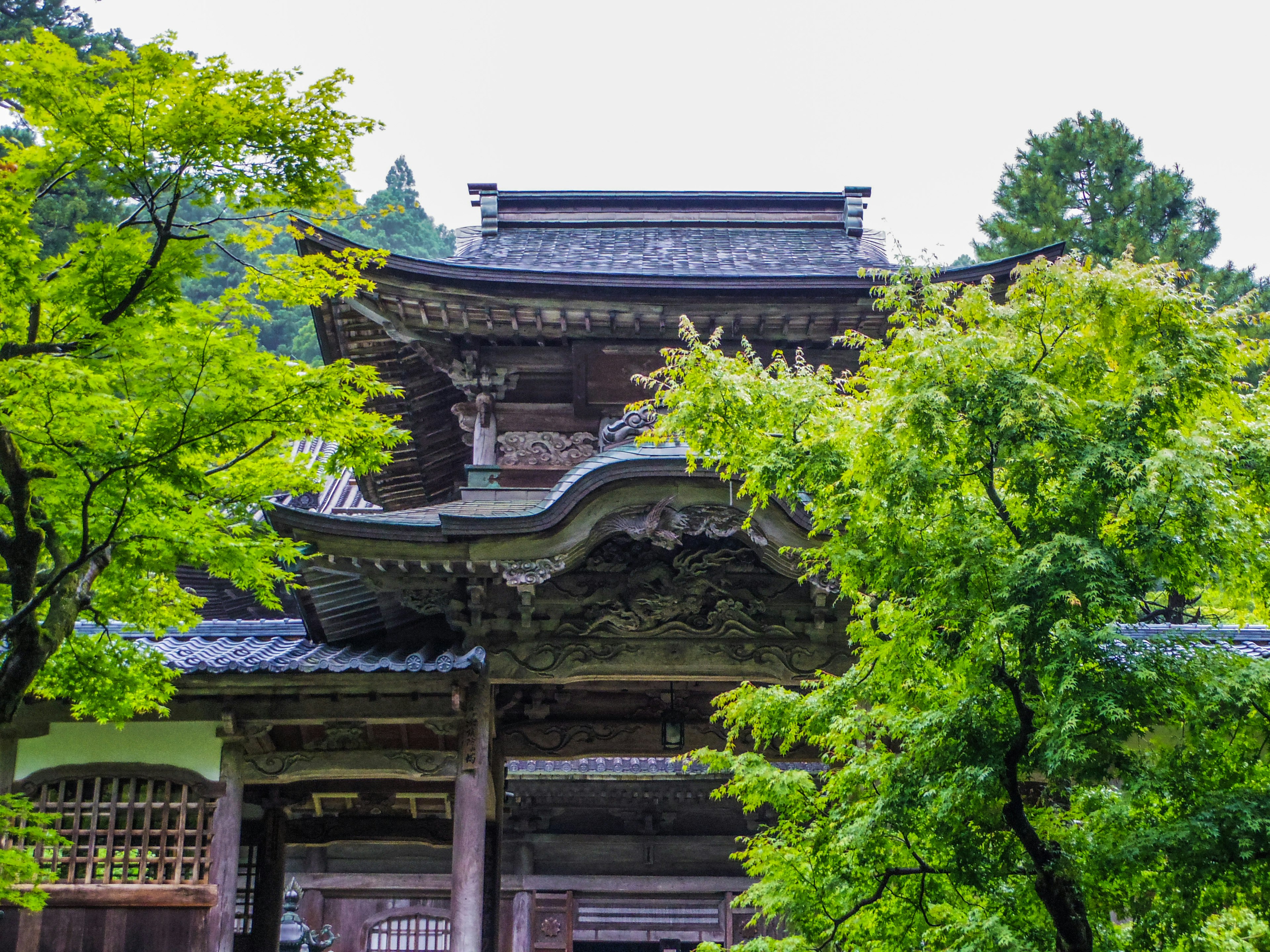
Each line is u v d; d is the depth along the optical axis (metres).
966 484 11.88
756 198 29.34
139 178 11.50
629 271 25.20
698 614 19.78
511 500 21.38
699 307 23.19
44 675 13.31
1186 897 9.95
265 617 34.25
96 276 11.22
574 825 33.06
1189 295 11.67
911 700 12.12
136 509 11.78
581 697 22.95
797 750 22.67
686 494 18.41
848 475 11.83
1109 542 10.94
